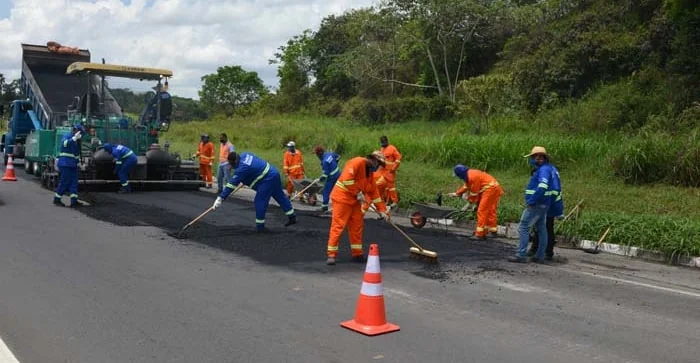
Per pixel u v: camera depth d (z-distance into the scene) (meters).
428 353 5.27
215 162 24.95
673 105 19.83
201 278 7.68
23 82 21.08
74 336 5.54
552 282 7.97
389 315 6.34
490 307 6.72
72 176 13.86
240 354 5.16
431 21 33.81
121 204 14.25
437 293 7.25
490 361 5.12
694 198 13.46
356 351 5.28
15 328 5.73
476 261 9.15
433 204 12.61
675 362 5.18
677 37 21.64
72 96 19.22
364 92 39.84
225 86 57.62
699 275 8.73
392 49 38.03
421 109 33.12
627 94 22.42
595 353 5.37
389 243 10.35
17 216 12.27
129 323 5.92
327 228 11.58
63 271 7.89
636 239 10.16
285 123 38.12
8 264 8.20
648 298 7.29
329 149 24.88
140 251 9.22
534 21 33.22
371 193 8.99
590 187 15.10
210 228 11.30
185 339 5.50
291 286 7.39
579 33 26.95
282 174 20.14
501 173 18.09
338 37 47.84
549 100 25.55
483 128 24.91
